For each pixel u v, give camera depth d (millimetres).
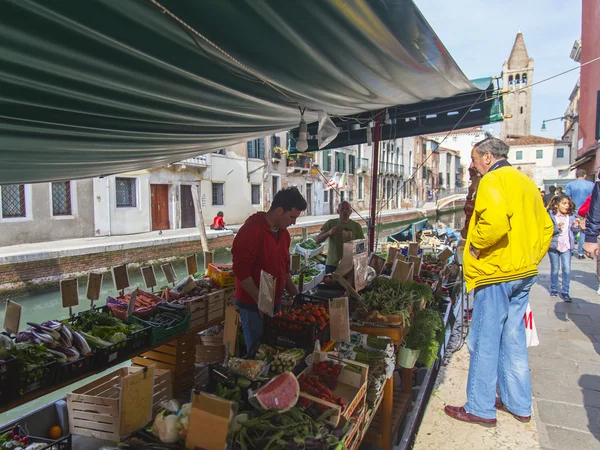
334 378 2357
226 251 19172
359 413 2281
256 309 3180
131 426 2320
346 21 2051
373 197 6312
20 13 1436
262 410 1977
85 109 2428
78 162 3814
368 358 2711
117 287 3623
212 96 2779
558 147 58438
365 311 3207
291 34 2084
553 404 3340
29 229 14461
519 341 3062
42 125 2514
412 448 2932
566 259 6301
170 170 20328
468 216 4676
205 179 22469
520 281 2918
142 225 18828
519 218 2824
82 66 1919
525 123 66312
